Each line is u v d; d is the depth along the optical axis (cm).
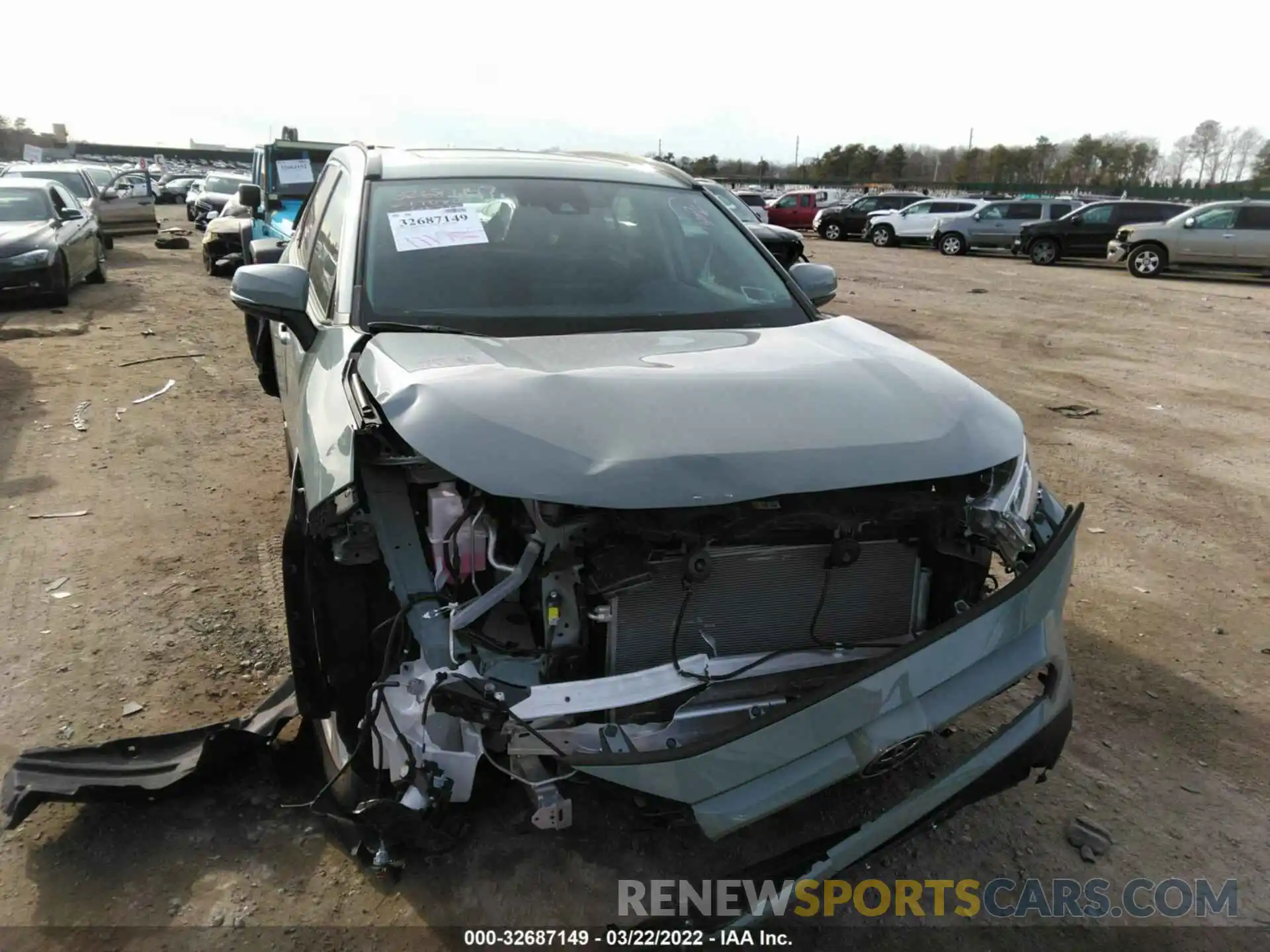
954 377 269
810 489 209
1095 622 408
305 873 251
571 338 279
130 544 445
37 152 3781
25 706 317
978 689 223
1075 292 1655
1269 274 1900
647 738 217
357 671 241
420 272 304
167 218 2928
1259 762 314
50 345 863
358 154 381
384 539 222
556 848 260
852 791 279
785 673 239
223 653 352
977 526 239
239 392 726
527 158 385
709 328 304
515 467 204
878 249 2706
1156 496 567
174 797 271
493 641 220
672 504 200
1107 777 305
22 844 258
